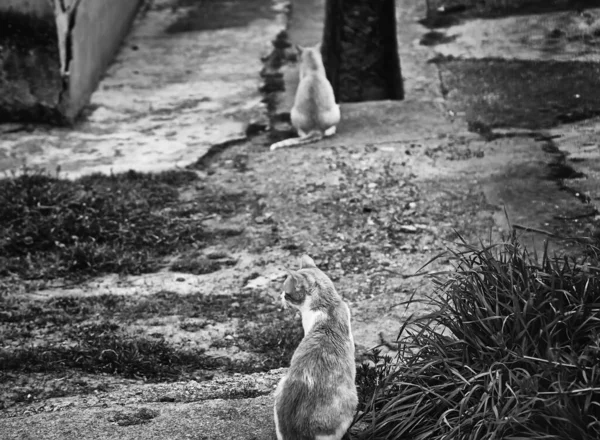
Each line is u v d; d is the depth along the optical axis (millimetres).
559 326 6848
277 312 10445
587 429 5945
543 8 19828
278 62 19188
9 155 15734
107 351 9250
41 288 11273
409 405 6824
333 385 6445
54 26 16297
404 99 17438
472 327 7227
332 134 16312
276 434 6840
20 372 9023
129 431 7273
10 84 16797
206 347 9617
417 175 14188
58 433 7293
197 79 18688
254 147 16047
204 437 7121
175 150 15812
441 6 20531
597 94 16281
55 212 13102
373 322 9898
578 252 11117
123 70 19203
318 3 21672
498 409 6320
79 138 16469
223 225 13141
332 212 13219
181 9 22109
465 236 12023
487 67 18016
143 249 12430
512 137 15188
